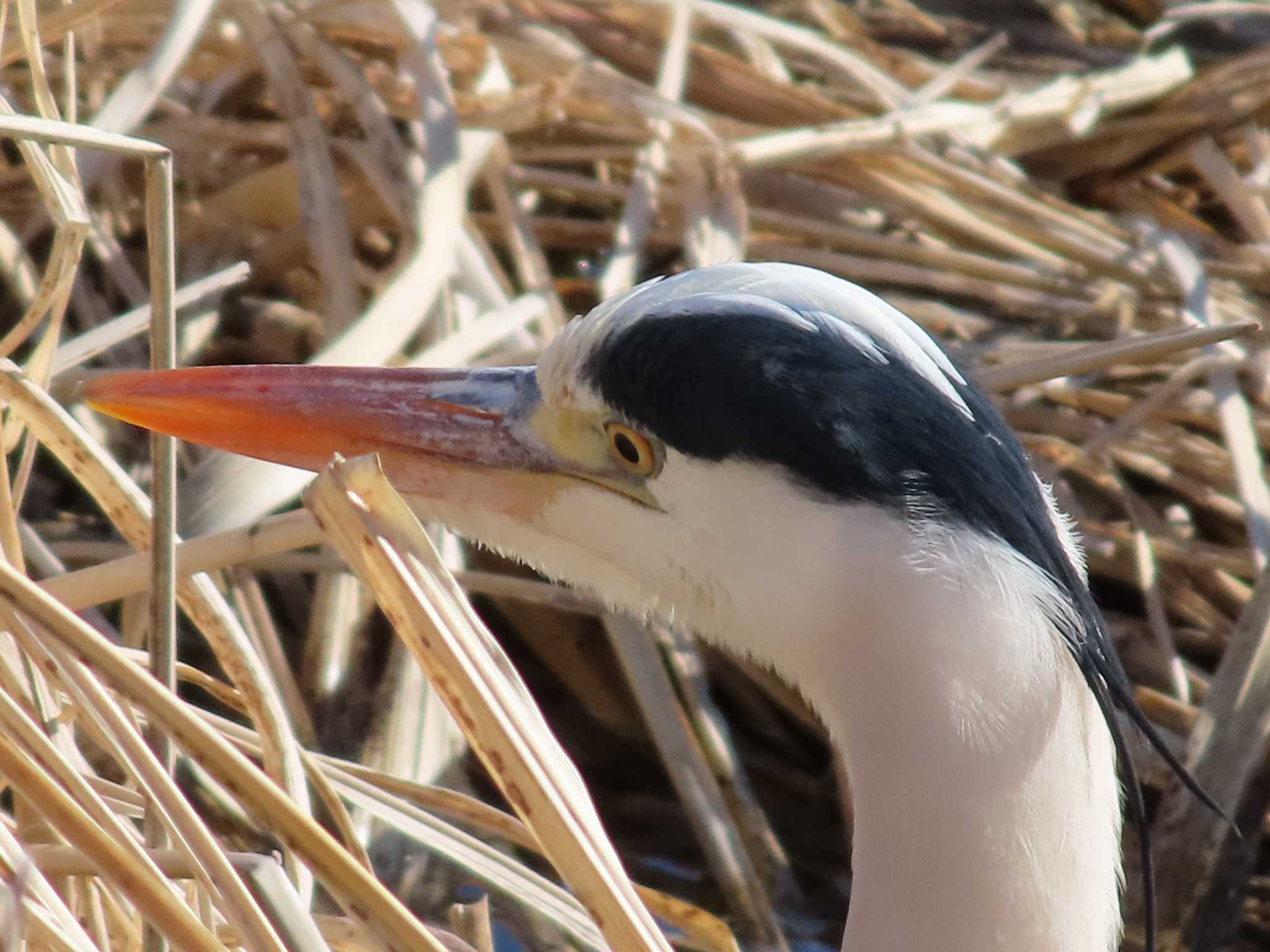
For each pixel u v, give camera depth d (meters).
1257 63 9.34
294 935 4.04
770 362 4.21
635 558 4.68
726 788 7.14
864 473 4.13
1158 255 8.93
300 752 5.15
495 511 4.86
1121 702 4.62
